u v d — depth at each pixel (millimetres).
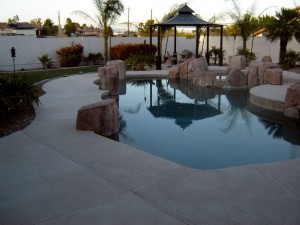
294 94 7699
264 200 3344
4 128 6215
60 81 13109
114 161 4480
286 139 6562
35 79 13703
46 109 7859
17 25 42906
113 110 6441
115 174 4047
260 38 21781
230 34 25688
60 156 4703
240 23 20406
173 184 3740
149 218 3041
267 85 11438
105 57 20219
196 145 6180
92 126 5996
